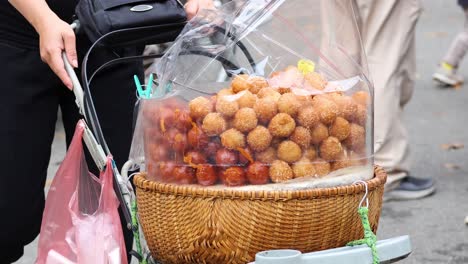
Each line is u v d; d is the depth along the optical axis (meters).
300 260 2.18
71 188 2.60
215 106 2.33
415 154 6.12
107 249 2.48
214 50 2.66
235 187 2.30
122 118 3.07
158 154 2.41
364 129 2.45
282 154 2.30
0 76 2.85
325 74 2.64
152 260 2.53
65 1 2.85
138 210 2.48
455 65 8.31
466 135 6.66
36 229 3.04
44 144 2.96
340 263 2.23
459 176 5.54
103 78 3.00
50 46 2.61
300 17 2.73
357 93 2.49
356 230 2.38
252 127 2.30
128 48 2.97
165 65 2.59
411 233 4.53
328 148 2.34
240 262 2.31
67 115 3.10
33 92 2.89
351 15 2.85
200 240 2.31
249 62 2.67
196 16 2.66
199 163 2.34
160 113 2.42
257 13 2.66
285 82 2.38
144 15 2.65
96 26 2.64
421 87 8.45
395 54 4.77
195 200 2.29
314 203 2.26
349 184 2.35
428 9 13.47
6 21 2.83
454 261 4.14
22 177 2.90
